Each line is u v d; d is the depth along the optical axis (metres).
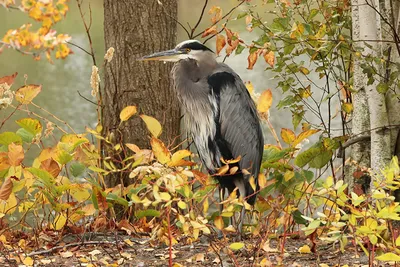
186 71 11.25
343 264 8.41
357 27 10.92
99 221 10.43
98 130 10.87
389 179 7.87
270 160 10.50
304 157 10.47
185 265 8.58
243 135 10.95
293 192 10.13
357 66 10.98
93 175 12.45
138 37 12.00
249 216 11.09
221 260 8.23
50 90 30.97
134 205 11.55
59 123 24.89
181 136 12.65
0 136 10.27
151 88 12.08
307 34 11.48
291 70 11.41
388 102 10.53
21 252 9.24
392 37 10.71
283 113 26.66
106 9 12.20
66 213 10.34
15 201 10.20
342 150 11.01
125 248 9.49
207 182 9.09
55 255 9.18
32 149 20.34
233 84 11.08
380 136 10.42
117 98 12.13
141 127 12.05
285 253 8.72
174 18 12.28
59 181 10.28
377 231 7.87
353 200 7.71
